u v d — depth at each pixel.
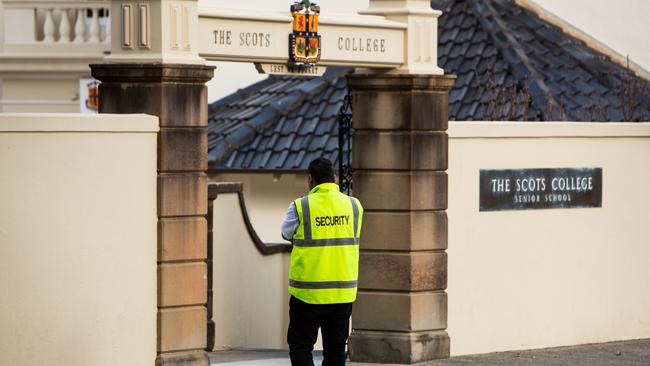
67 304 20.41
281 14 22.80
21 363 19.95
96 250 20.69
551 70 41.41
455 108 39.47
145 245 21.30
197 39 21.53
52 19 46.03
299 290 20.36
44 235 20.11
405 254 24.61
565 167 26.94
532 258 26.50
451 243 25.23
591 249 27.50
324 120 39.03
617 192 27.88
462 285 25.45
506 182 25.98
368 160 24.67
